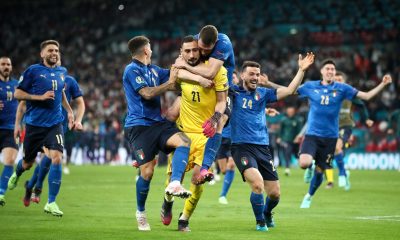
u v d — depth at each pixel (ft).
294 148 96.43
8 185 49.08
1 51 183.21
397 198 60.90
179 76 35.14
